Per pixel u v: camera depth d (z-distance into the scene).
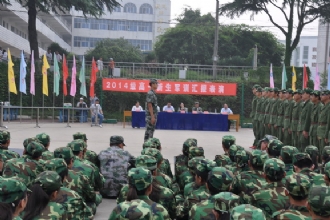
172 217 4.64
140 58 43.00
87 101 26.73
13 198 2.89
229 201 3.03
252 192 4.07
